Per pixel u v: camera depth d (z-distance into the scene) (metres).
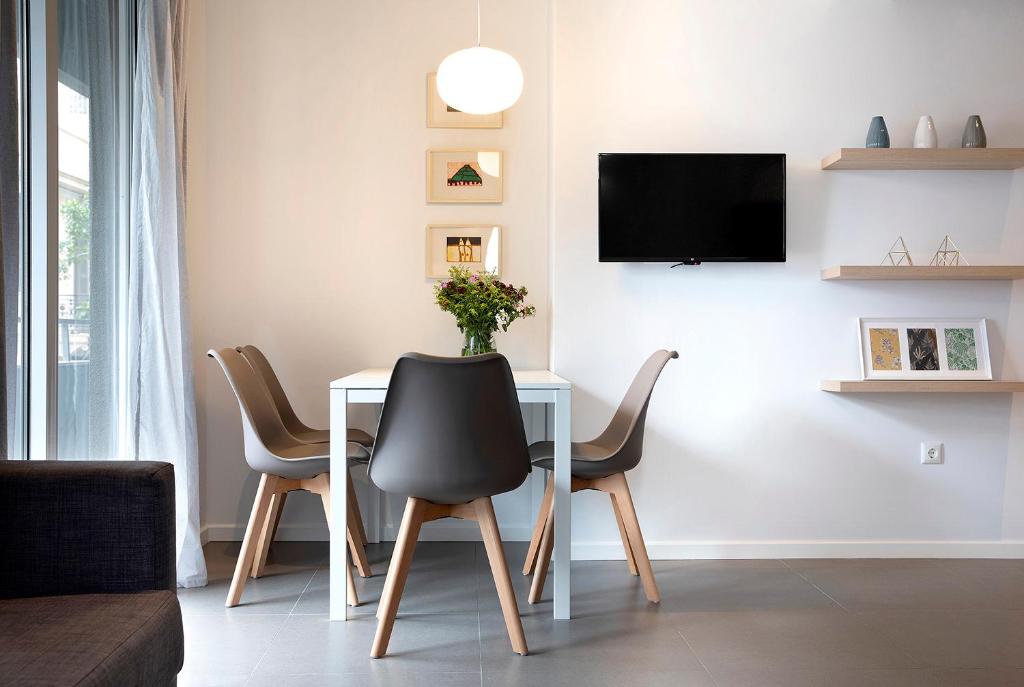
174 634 1.59
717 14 3.62
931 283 3.66
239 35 3.79
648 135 3.62
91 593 1.66
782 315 3.64
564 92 3.61
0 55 2.10
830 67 3.64
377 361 3.82
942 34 3.65
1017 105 3.66
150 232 2.97
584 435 3.63
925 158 3.42
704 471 3.64
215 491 3.81
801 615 2.84
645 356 3.63
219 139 3.79
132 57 3.09
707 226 3.55
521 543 3.80
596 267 3.63
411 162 3.82
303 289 3.81
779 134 3.63
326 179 3.82
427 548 3.71
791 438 3.65
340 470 2.78
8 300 2.13
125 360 3.02
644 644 2.55
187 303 3.26
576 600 3.00
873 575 3.35
